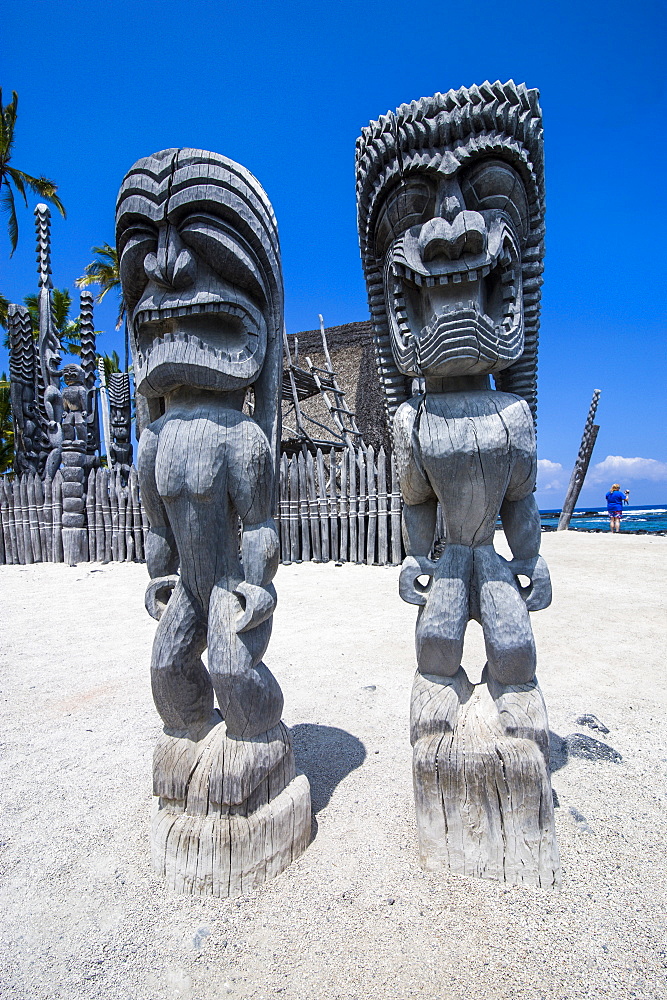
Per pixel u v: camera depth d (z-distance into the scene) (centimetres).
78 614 571
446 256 189
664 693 334
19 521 930
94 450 1002
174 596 198
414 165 187
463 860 178
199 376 182
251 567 184
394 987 139
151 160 180
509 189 190
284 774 192
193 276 183
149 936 158
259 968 146
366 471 791
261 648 189
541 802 173
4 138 1681
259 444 187
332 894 171
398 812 216
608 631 459
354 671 379
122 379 1159
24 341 1098
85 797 235
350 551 802
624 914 161
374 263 226
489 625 195
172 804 187
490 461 189
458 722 192
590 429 1357
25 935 160
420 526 212
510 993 136
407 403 211
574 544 1008
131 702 341
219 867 171
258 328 194
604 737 278
